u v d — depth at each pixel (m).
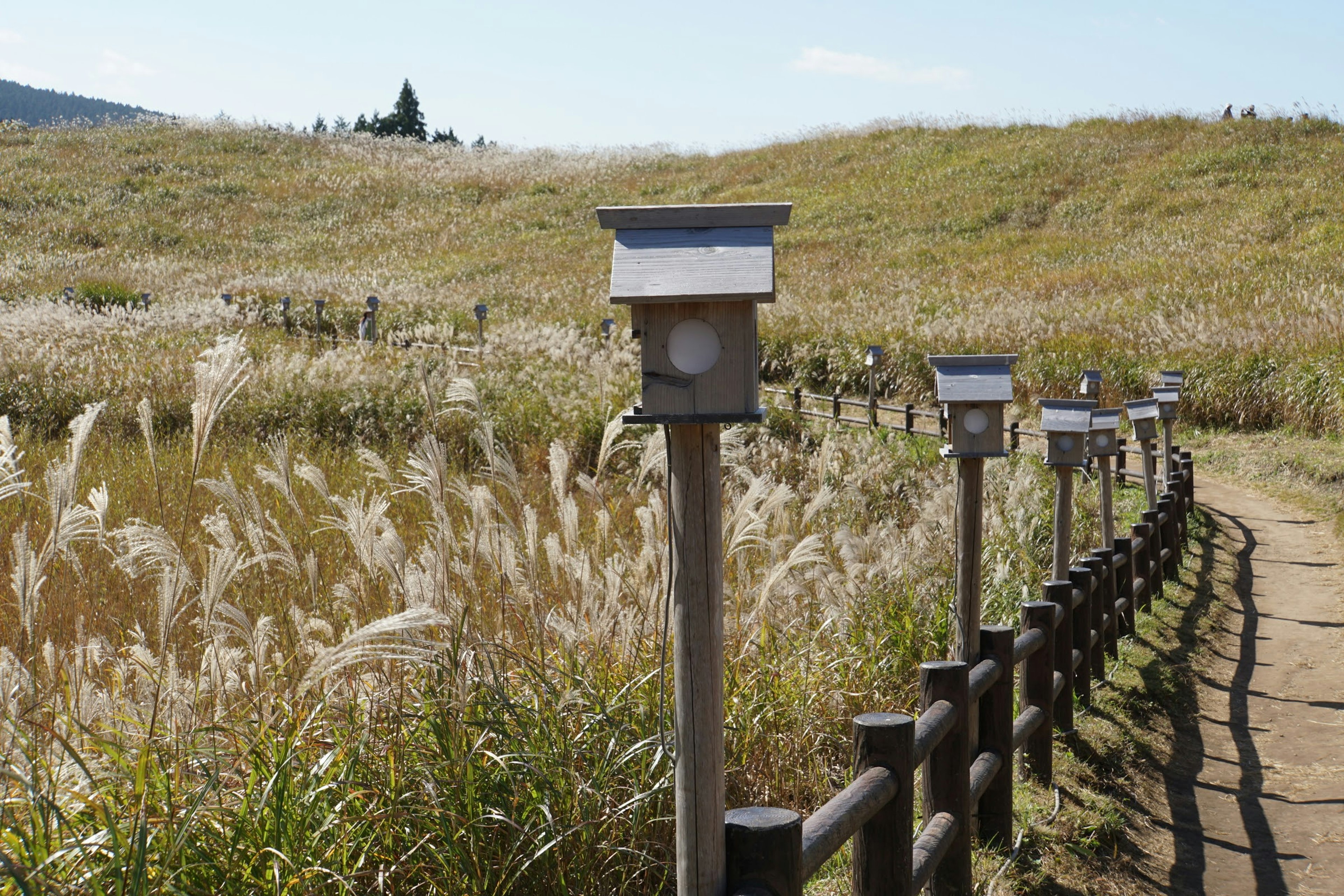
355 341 25.17
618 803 3.54
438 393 14.43
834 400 18.38
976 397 4.37
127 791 2.91
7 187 49.78
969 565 4.51
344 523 4.10
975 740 4.46
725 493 7.47
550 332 22.03
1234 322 20.20
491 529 4.00
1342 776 5.48
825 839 2.66
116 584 5.44
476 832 3.10
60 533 3.31
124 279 35.38
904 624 5.97
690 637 2.29
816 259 36.41
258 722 3.28
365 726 3.31
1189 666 7.53
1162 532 10.35
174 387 14.88
